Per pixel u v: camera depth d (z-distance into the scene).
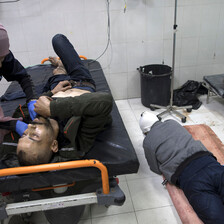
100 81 2.45
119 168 1.32
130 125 2.84
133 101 3.42
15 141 1.43
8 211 1.27
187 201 1.71
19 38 2.94
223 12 3.05
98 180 1.46
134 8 2.91
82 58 3.14
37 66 2.89
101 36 3.03
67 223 1.58
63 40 2.06
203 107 3.11
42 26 2.90
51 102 1.28
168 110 2.98
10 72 1.66
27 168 1.15
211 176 1.55
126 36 3.06
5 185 1.26
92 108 1.24
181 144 1.75
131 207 1.79
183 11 3.00
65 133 1.27
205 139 2.42
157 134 1.83
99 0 2.83
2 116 1.44
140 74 3.12
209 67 3.38
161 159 1.81
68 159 1.33
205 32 3.15
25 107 1.70
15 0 2.72
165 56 3.24
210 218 1.44
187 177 1.63
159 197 1.86
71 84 1.95
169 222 1.66
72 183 1.44
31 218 1.74
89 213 1.76
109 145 1.43
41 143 1.24
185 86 3.29
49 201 1.29
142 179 2.04
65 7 2.83
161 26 3.05
